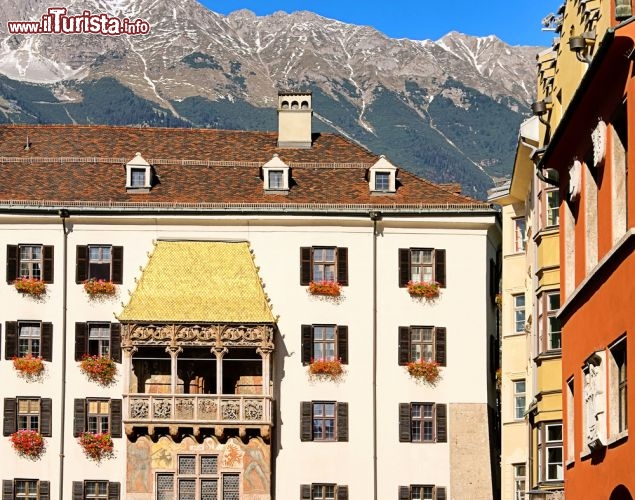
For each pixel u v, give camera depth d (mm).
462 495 86312
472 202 89000
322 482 86125
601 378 39781
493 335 89438
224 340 85500
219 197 89938
